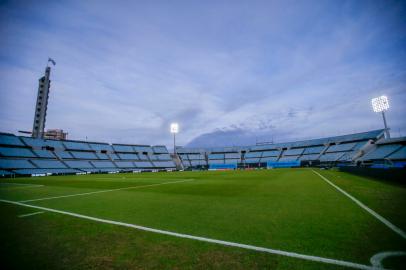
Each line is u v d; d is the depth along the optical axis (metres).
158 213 6.03
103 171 52.84
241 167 68.31
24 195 10.52
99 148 63.88
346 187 10.99
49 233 4.35
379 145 42.28
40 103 62.16
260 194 9.45
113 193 10.98
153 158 72.81
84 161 56.09
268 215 5.48
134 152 71.06
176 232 4.26
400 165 25.72
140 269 2.79
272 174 26.53
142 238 3.96
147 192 11.22
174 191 11.48
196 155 79.44
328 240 3.60
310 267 2.70
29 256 3.27
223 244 3.56
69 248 3.56
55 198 9.36
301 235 3.88
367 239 3.60
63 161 52.00
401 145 37.94
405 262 2.78
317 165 50.50
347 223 4.54
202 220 5.15
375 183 12.80
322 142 61.53
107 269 2.82
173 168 71.31
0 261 3.11
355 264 2.76
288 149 68.62
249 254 3.14
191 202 7.84
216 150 79.94
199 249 3.38
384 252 3.09
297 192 9.67
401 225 4.32
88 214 6.04
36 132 60.75
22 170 41.84
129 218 5.50
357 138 52.94
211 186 13.80
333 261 2.85
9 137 47.81
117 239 3.94
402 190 9.45
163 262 2.97
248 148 77.00
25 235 4.23
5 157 44.06
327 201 7.21
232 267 2.76
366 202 6.82
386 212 5.43
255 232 4.13
